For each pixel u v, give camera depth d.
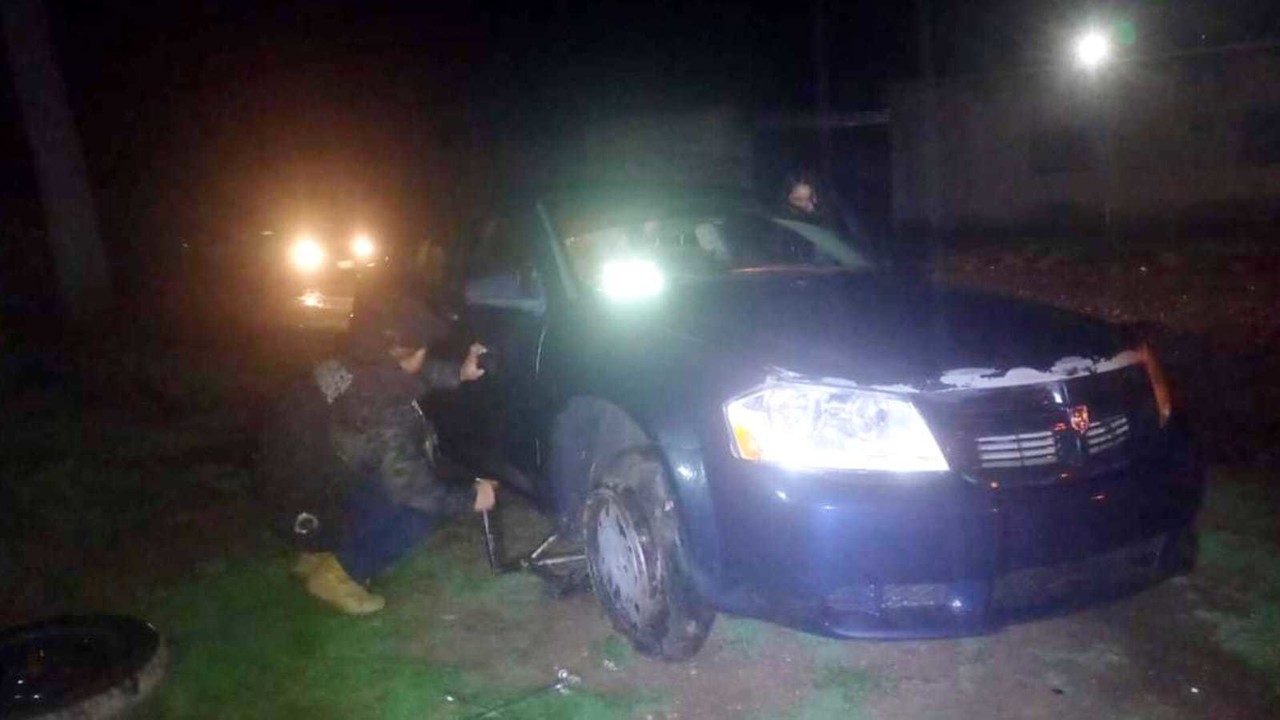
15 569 5.43
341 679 4.26
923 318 4.13
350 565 4.83
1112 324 4.19
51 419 8.30
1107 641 4.32
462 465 5.77
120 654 4.34
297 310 14.97
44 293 13.83
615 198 5.35
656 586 4.07
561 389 4.56
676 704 4.00
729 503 3.69
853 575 3.51
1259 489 5.80
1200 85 20.53
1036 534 3.56
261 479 4.85
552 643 4.48
